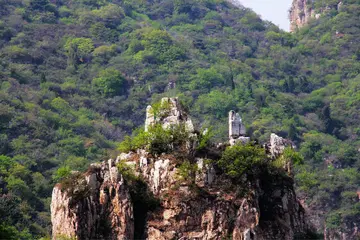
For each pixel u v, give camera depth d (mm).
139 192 153375
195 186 153625
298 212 158625
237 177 156000
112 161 154875
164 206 152625
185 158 157000
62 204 148875
